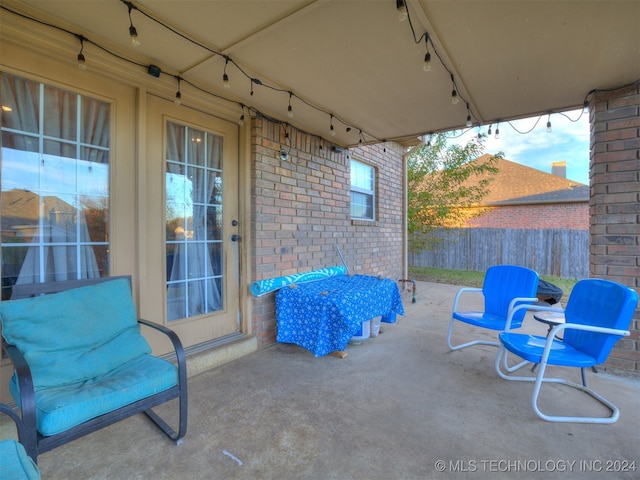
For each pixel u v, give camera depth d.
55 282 1.87
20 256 1.90
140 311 2.39
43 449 1.29
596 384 2.48
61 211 2.06
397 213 6.11
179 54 2.22
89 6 1.73
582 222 10.86
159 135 2.52
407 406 2.16
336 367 2.79
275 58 2.26
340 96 2.87
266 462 1.64
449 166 7.42
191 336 2.77
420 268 10.12
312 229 3.85
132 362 1.83
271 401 2.23
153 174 2.49
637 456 1.68
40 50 1.89
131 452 1.71
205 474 1.56
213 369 2.73
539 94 2.80
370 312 3.15
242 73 2.48
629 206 2.60
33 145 1.94
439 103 3.01
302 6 1.72
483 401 2.23
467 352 3.15
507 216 12.01
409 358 2.99
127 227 2.34
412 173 7.65
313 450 1.73
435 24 1.86
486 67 2.35
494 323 2.75
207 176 2.91
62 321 1.72
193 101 2.68
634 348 2.59
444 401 2.23
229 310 3.07
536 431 1.89
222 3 1.70
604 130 2.69
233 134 3.09
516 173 13.60
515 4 1.69
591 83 2.58
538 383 2.01
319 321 2.81
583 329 1.97
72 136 2.09
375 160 5.37
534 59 2.23
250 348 3.08
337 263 4.28
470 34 1.95
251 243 3.15
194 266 2.82
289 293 3.11
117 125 2.28
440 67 2.35
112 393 1.49
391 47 2.11
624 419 2.01
